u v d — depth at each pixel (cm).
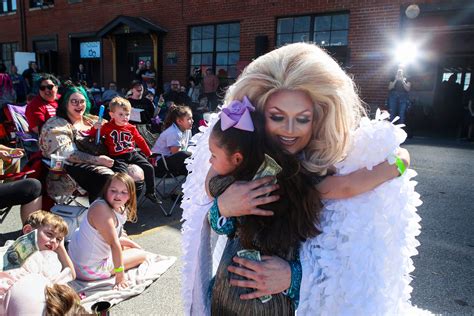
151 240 363
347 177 114
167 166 454
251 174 116
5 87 970
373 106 914
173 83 989
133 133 415
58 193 372
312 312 117
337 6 934
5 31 1844
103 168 357
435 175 577
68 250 287
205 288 141
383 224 114
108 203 282
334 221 116
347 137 116
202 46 1207
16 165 373
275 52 119
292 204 113
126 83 1434
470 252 323
